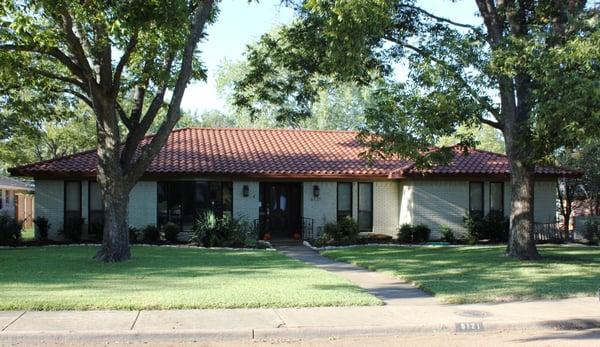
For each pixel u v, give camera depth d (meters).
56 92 18.88
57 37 12.88
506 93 15.47
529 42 13.95
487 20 17.03
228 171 22.25
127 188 15.22
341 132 29.30
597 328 8.96
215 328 8.19
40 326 8.13
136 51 14.42
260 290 10.84
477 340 8.16
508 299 10.53
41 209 22.00
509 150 16.42
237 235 20.61
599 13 14.38
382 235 23.39
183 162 22.86
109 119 14.80
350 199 23.95
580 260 16.12
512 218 16.75
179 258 16.11
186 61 15.34
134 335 7.92
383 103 14.71
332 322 8.66
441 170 22.77
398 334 8.45
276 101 20.34
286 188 24.27
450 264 15.34
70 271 13.18
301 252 19.91
